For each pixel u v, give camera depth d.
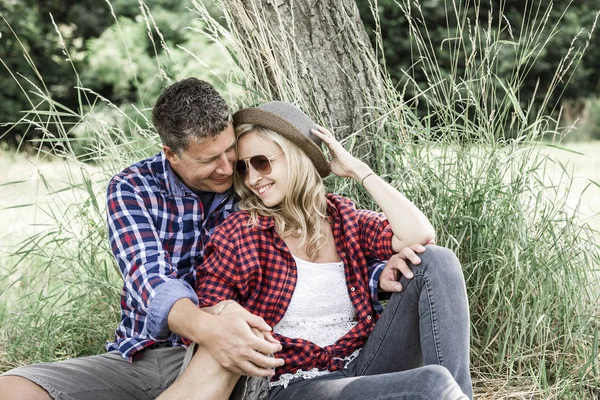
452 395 2.01
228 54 3.67
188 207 2.57
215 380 2.12
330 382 2.25
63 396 2.14
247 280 2.38
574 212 3.30
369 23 11.85
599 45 12.60
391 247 2.52
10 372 2.18
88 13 13.45
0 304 3.86
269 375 2.12
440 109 3.58
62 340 3.46
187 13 12.35
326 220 2.58
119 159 3.59
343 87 3.47
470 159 3.35
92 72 12.45
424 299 2.37
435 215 3.26
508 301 3.08
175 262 2.56
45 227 5.34
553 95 12.69
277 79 3.39
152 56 12.34
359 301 2.48
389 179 3.44
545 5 12.48
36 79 13.05
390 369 2.46
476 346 3.23
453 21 11.85
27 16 13.12
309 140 2.46
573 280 3.25
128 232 2.42
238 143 2.49
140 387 2.38
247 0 3.42
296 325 2.43
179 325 2.18
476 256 3.23
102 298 3.46
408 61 11.84
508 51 11.72
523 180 3.27
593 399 2.98
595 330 3.07
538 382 3.00
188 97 2.37
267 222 2.43
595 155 9.09
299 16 3.41
